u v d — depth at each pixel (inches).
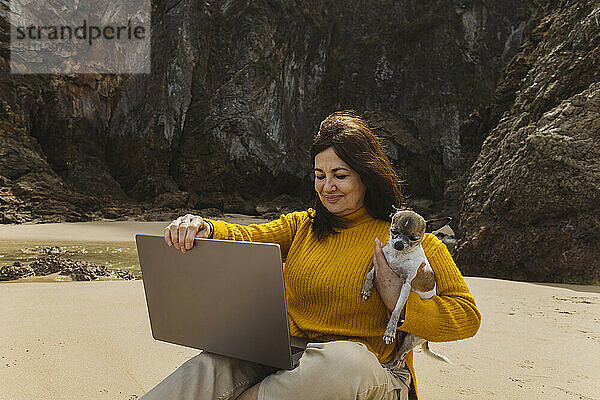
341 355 61.9
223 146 1160.8
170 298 75.3
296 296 79.4
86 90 1116.5
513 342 143.5
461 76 1277.1
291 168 1226.6
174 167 1154.7
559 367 122.2
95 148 1128.2
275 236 87.4
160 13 1141.1
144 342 131.5
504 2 1277.1
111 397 96.8
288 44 1251.8
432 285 70.0
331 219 81.6
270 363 66.0
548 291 235.3
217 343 70.2
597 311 189.9
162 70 1131.3
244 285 66.4
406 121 1293.1
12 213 782.5
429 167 1259.8
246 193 1182.3
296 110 1288.1
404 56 1312.7
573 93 372.2
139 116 1138.0
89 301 184.7
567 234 311.3
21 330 139.6
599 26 365.1
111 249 477.1
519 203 335.9
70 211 849.5
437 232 666.8
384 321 73.8
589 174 311.0
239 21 1202.6
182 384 65.7
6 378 103.7
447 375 115.6
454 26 1289.4
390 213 80.8
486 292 229.9
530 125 366.9
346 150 77.5
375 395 64.6
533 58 469.4
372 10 1336.1
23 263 336.5
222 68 1203.2
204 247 70.1
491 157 411.5
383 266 70.4
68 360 116.1
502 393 105.1
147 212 994.1
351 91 1325.0
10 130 967.0
